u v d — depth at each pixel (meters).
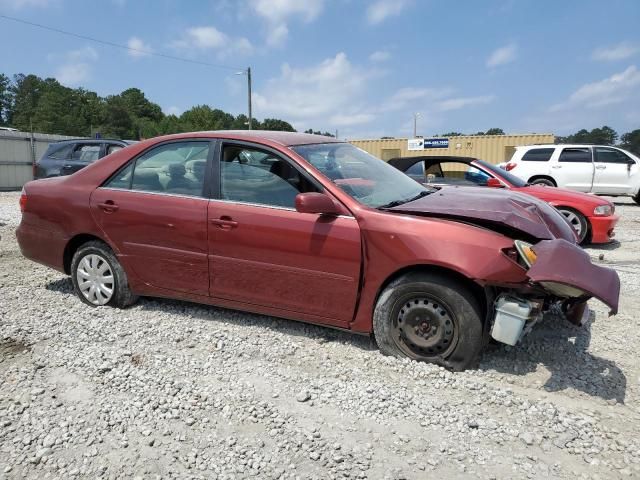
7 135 21.11
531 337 4.20
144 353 3.88
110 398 3.26
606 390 3.40
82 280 4.93
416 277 3.60
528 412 3.11
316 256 3.85
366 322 3.82
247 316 4.65
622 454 2.73
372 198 4.00
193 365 3.70
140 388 3.38
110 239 4.68
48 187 5.03
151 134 107.88
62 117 102.31
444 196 4.28
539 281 3.18
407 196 4.33
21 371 3.58
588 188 14.38
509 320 3.40
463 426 2.98
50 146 12.24
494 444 2.83
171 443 2.83
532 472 2.60
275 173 4.09
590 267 3.27
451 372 3.56
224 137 4.35
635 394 3.35
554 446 2.81
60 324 4.43
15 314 4.69
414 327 3.66
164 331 4.28
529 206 4.15
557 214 4.38
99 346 4.00
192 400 3.22
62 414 3.10
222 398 3.26
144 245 4.54
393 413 3.11
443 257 3.46
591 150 14.43
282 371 3.62
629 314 4.86
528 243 3.54
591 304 5.12
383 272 3.66
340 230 3.77
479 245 3.44
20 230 5.16
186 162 4.45
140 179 4.64
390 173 4.73
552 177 14.53
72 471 2.61
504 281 3.39
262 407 3.16
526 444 2.83
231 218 4.12
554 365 3.74
